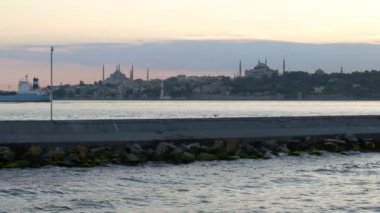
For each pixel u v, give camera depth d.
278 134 48.88
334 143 49.72
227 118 48.69
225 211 25.86
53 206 26.42
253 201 28.17
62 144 40.44
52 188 30.89
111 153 40.75
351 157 46.66
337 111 174.25
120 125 44.16
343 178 36.00
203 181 33.88
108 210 25.81
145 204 27.20
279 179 35.12
